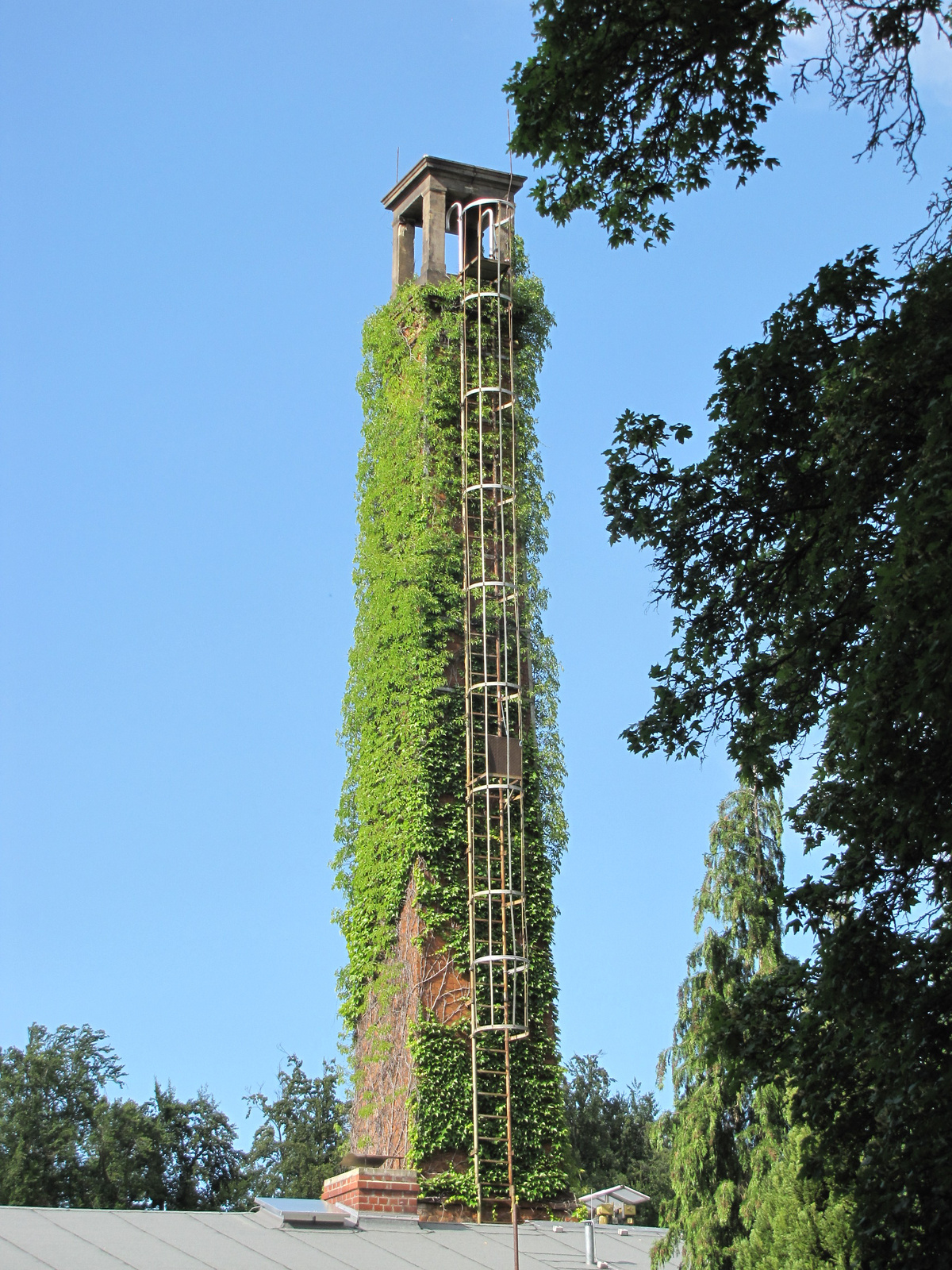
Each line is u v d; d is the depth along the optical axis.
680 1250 27.59
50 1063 50.72
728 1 13.47
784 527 16.14
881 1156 13.65
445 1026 30.72
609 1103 60.56
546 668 34.38
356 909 32.53
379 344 36.06
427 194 36.56
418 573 33.50
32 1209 25.53
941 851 13.07
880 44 13.91
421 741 32.31
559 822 33.25
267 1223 27.33
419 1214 29.22
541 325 36.62
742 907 28.94
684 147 14.60
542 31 13.92
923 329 14.49
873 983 13.59
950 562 12.05
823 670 15.58
